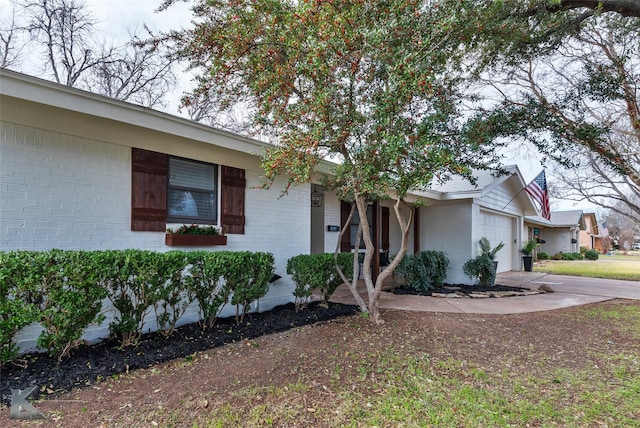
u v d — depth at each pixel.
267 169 4.46
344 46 3.92
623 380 3.42
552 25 6.03
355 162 4.37
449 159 3.84
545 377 3.47
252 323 5.02
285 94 4.34
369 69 4.32
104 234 4.25
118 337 4.11
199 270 4.37
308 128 4.32
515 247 14.15
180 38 5.18
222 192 5.62
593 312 6.31
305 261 5.75
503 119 6.57
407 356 3.91
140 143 4.59
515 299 7.58
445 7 4.24
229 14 4.55
